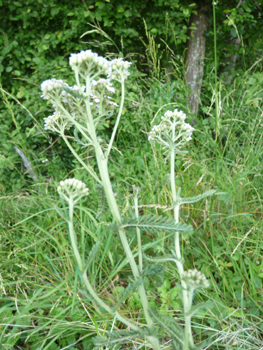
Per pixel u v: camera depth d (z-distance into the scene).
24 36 4.71
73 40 4.90
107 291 2.19
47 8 4.57
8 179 4.11
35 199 3.10
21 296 2.23
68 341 1.90
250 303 2.03
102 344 1.31
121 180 3.05
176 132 1.56
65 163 4.28
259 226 2.42
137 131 3.59
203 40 5.14
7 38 4.59
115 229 1.28
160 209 2.58
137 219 1.25
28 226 2.83
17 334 1.81
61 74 4.30
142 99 3.63
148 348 1.83
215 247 2.32
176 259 1.38
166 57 4.99
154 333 1.30
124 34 4.68
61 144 4.27
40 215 2.94
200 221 2.62
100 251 2.42
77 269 2.02
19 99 4.68
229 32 5.40
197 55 5.12
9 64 4.62
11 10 4.62
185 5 5.02
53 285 2.31
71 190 1.29
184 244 2.45
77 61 1.20
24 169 4.08
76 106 1.38
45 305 1.92
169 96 3.75
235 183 2.69
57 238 2.61
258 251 2.29
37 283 2.29
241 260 2.17
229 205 2.62
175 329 1.27
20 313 1.84
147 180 2.81
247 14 4.88
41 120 4.30
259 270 2.13
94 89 1.32
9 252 2.36
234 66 5.70
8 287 2.27
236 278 2.10
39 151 4.30
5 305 2.00
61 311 1.86
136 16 4.80
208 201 2.67
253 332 1.88
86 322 1.94
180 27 5.22
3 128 3.98
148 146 3.46
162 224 1.23
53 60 4.52
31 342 1.96
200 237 2.46
